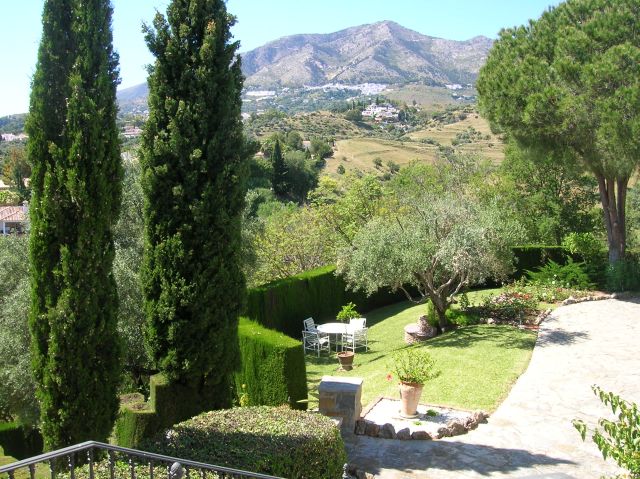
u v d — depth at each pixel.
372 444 8.52
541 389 10.69
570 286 19.45
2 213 39.03
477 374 11.56
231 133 8.45
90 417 6.86
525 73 18.09
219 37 8.31
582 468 7.59
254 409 7.33
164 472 5.05
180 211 8.20
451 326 16.52
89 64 6.77
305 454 6.03
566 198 26.75
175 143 8.04
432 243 15.52
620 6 17.77
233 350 8.62
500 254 15.64
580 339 13.86
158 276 8.33
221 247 8.35
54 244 6.70
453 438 8.70
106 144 6.97
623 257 19.64
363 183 27.62
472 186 26.19
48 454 3.36
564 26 18.53
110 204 7.03
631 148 15.88
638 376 11.14
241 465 5.39
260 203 38.75
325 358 17.02
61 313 6.59
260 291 17.73
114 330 7.15
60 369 6.67
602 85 16.47
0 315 11.89
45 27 6.70
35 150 6.71
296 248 25.25
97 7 6.87
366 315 22.72
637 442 4.90
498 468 7.64
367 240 15.74
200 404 8.57
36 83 6.67
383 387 11.59
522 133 18.47
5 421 13.77
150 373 12.59
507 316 16.30
